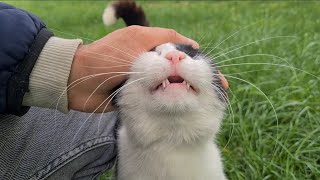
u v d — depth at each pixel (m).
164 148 0.26
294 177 0.33
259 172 0.36
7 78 0.22
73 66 0.23
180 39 0.26
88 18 0.97
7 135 0.26
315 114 0.39
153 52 0.25
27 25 0.22
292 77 0.44
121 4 0.33
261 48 0.51
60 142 0.27
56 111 0.27
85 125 0.28
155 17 1.01
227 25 0.75
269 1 1.17
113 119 0.30
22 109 0.23
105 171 0.33
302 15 0.81
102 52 0.23
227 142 0.38
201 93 0.25
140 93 0.25
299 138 0.38
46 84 0.22
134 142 0.27
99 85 0.23
